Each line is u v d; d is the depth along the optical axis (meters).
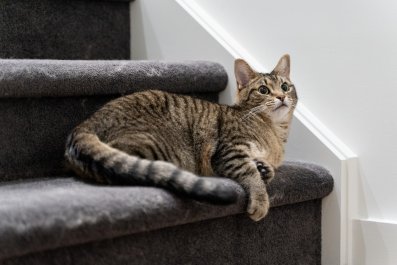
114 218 1.22
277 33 2.07
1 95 1.51
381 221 1.85
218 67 2.09
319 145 1.92
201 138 1.72
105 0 2.20
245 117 1.81
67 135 1.69
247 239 1.63
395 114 1.83
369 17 1.86
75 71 1.67
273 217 1.71
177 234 1.43
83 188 1.37
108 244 1.27
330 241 1.89
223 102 2.13
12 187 1.43
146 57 2.33
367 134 1.89
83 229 1.17
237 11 2.16
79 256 1.22
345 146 1.93
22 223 1.10
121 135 1.57
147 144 1.58
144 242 1.35
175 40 2.24
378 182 1.87
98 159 1.42
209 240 1.52
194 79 1.98
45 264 1.16
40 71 1.59
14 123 1.57
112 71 1.76
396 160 1.84
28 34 1.99
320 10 1.96
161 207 1.31
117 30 2.27
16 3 1.95
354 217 1.91
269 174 1.63
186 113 1.74
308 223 1.85
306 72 2.02
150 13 2.29
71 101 1.70
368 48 1.87
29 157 1.61
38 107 1.62
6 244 1.07
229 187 1.45
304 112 2.00
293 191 1.70
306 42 2.01
